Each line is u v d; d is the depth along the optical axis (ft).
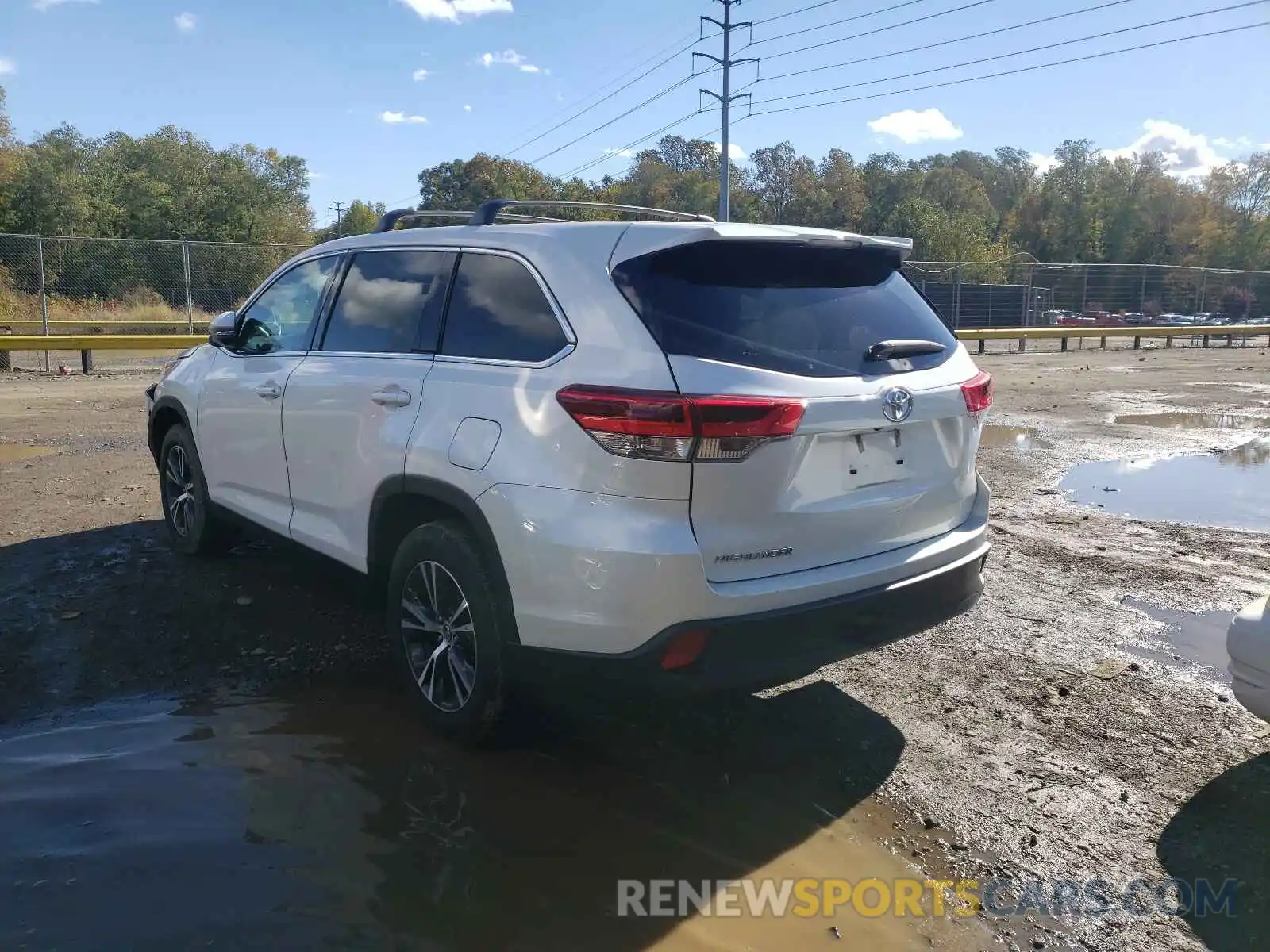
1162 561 19.57
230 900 8.64
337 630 14.79
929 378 11.21
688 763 11.36
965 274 112.16
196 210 184.55
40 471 25.26
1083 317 115.85
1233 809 10.50
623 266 10.24
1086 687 13.57
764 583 9.86
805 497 10.11
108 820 9.85
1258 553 20.15
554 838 9.78
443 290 12.25
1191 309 121.39
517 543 10.19
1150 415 42.37
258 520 15.20
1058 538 21.33
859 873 9.41
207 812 10.07
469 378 11.17
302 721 12.14
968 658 14.53
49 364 61.82
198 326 74.59
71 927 8.21
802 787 10.90
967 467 12.03
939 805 10.59
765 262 10.73
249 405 15.03
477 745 11.36
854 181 312.71
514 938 8.32
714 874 9.32
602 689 10.08
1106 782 11.07
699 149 405.80
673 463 9.37
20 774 10.70
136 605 15.43
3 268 70.64
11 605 15.28
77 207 153.07
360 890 8.86
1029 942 8.48
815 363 10.24
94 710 12.31
